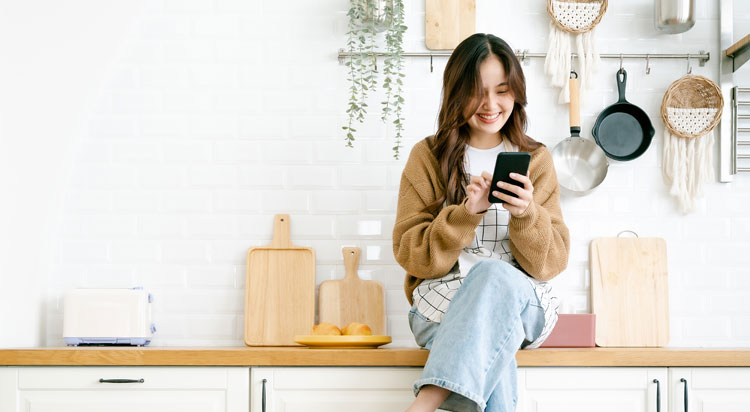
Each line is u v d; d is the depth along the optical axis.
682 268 2.98
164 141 3.02
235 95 3.02
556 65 2.97
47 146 2.91
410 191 2.48
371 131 3.00
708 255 2.99
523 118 2.49
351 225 2.98
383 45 3.01
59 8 2.88
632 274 2.94
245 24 3.04
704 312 2.97
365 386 2.42
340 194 2.99
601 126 2.98
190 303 2.97
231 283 2.97
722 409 2.43
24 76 2.80
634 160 3.00
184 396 2.44
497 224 2.41
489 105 2.38
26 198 2.83
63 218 2.99
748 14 3.05
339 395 2.43
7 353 2.45
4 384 2.45
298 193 2.99
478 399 1.92
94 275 2.98
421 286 2.39
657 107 3.02
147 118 3.02
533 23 3.02
